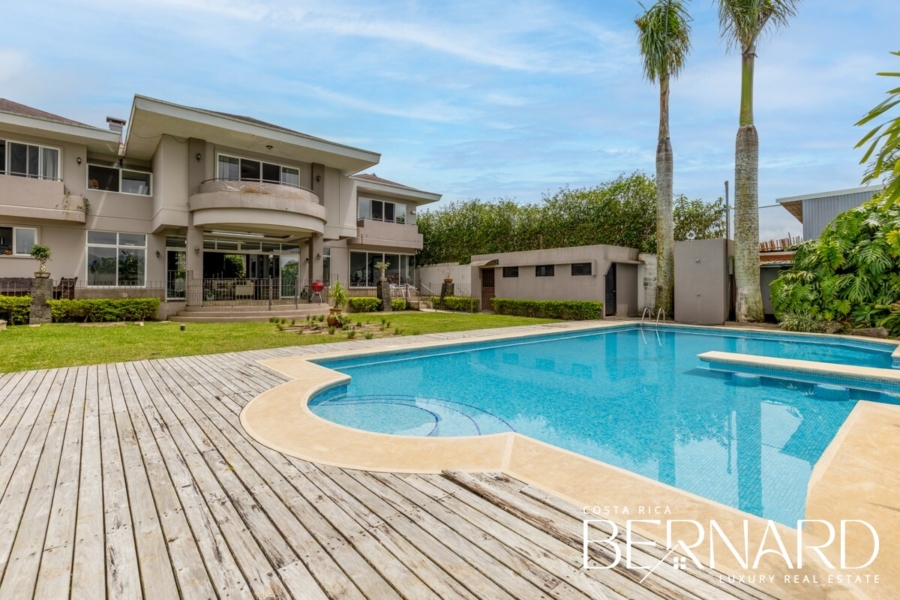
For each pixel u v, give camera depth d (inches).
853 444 152.9
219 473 128.0
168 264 683.4
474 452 144.6
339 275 850.1
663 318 628.7
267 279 743.7
